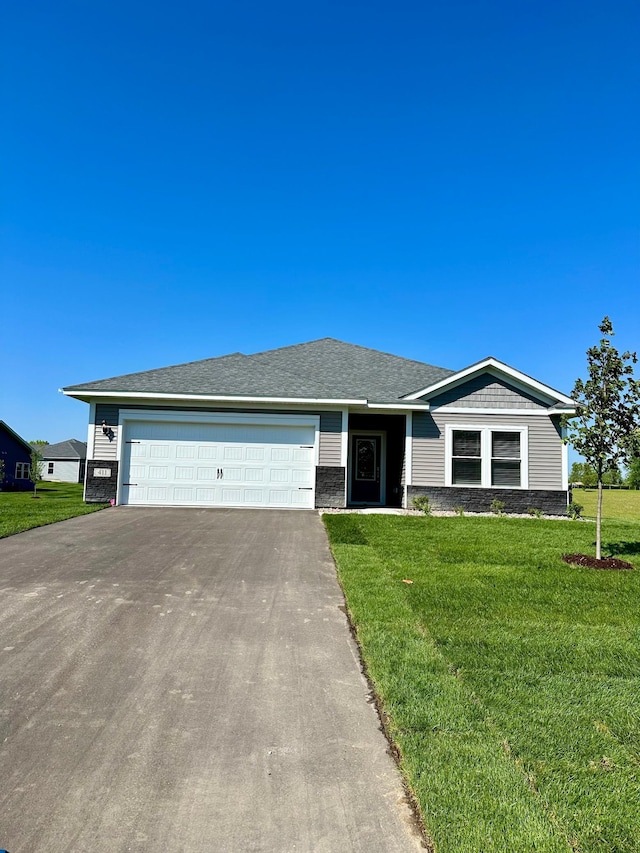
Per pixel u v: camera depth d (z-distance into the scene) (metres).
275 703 3.73
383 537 9.66
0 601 5.69
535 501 14.66
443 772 2.90
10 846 2.40
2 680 3.98
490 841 2.42
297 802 2.74
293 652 4.59
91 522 10.69
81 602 5.70
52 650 4.51
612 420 8.04
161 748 3.17
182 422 14.18
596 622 5.38
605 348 8.02
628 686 3.98
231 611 5.54
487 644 4.72
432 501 14.63
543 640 4.84
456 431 14.83
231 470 14.15
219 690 3.90
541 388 14.71
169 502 14.06
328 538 9.53
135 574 6.82
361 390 15.49
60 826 2.53
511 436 14.85
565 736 3.29
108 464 14.07
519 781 2.84
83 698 3.74
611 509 26.42
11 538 8.95
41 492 27.00
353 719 3.54
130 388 13.95
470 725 3.40
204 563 7.48
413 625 5.13
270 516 12.23
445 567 7.50
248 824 2.58
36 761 3.03
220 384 14.55
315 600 5.98
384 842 2.48
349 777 2.94
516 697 3.78
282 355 18.34
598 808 2.66
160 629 5.01
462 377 14.71
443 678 4.03
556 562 7.96
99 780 2.87
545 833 2.47
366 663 4.38
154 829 2.53
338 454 14.23
